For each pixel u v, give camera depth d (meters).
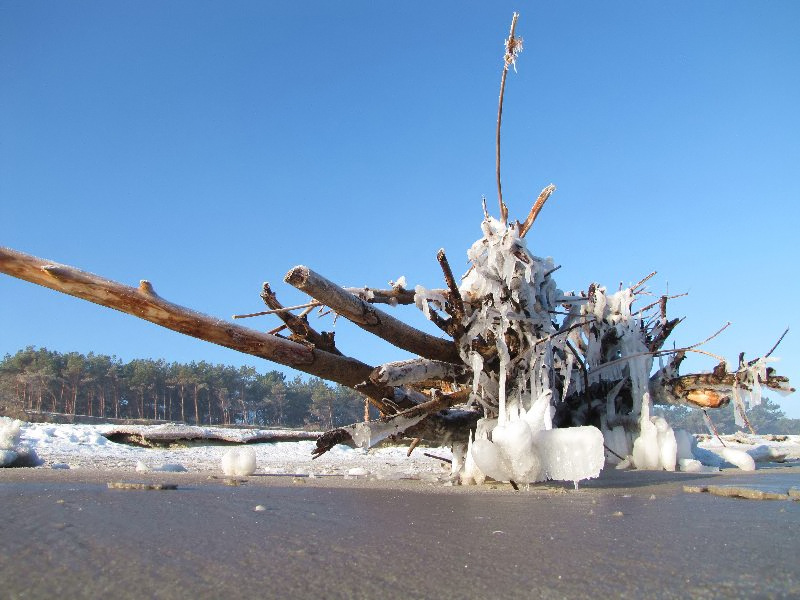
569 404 6.61
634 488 4.18
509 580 1.56
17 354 63.56
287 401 79.44
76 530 2.13
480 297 5.36
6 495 3.10
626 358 6.23
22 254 4.45
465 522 2.50
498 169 5.65
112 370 68.12
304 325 5.32
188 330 4.77
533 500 3.41
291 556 1.80
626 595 1.42
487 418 5.40
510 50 5.45
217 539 2.04
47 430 13.08
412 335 5.47
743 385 5.96
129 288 4.63
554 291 5.60
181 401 74.62
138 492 3.39
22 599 1.37
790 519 2.54
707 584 1.50
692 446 6.55
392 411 5.70
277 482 4.56
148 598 1.38
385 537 2.12
